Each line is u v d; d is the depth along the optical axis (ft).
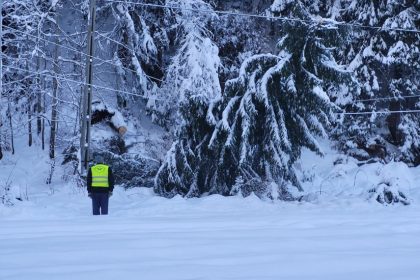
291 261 17.67
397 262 17.62
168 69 75.87
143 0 79.30
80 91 73.46
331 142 79.77
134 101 80.02
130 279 14.79
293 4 56.90
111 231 26.00
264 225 29.19
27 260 17.75
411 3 74.38
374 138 76.23
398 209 43.86
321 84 56.08
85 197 52.85
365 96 75.41
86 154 57.72
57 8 75.31
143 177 66.90
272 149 55.72
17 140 77.10
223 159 56.85
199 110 58.08
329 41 56.70
